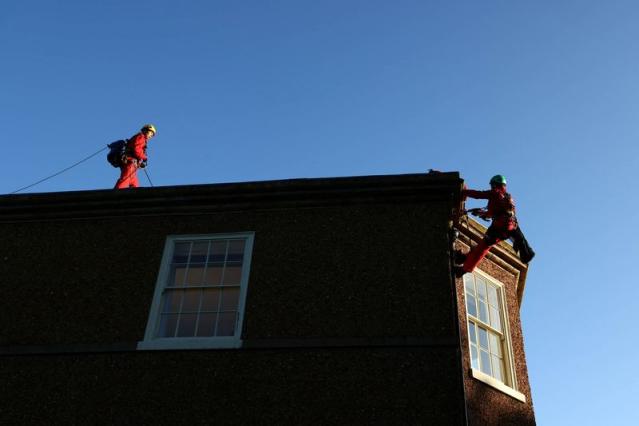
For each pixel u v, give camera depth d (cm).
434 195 949
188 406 814
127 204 1006
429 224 927
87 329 901
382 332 841
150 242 977
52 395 848
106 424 814
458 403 779
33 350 888
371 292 876
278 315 873
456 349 817
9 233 1027
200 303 920
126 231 996
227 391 819
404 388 796
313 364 825
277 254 929
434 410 777
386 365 815
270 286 899
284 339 848
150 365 854
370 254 909
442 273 880
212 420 800
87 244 991
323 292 884
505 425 908
